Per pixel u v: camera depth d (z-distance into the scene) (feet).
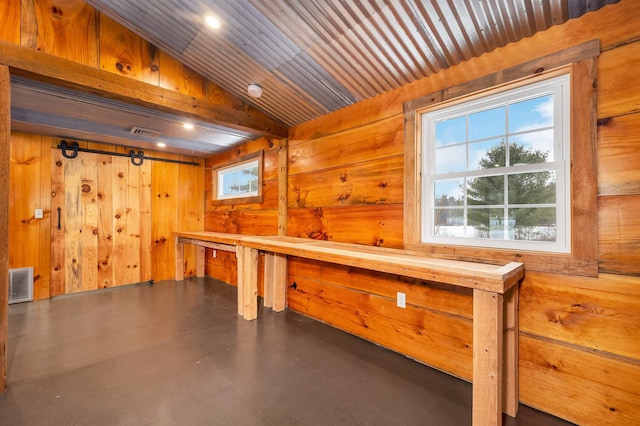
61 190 12.48
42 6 6.29
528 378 5.52
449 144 7.02
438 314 6.78
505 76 5.83
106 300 11.80
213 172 15.89
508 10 5.00
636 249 4.55
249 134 11.66
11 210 11.36
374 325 8.04
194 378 6.30
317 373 6.55
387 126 7.79
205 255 16.48
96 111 9.16
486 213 6.44
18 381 6.15
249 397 5.69
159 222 15.14
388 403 5.58
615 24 4.70
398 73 7.02
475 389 4.69
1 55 5.86
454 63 6.49
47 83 7.13
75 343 7.91
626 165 4.62
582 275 4.98
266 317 9.97
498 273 4.58
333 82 7.72
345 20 5.73
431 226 7.21
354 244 8.41
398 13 5.38
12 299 11.31
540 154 5.75
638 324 4.53
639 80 4.51
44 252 12.03
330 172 9.27
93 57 6.87
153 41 7.54
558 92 5.44
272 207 11.67
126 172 14.12
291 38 6.48
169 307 10.95
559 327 5.21
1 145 5.90
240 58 7.47
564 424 5.06
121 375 6.39
